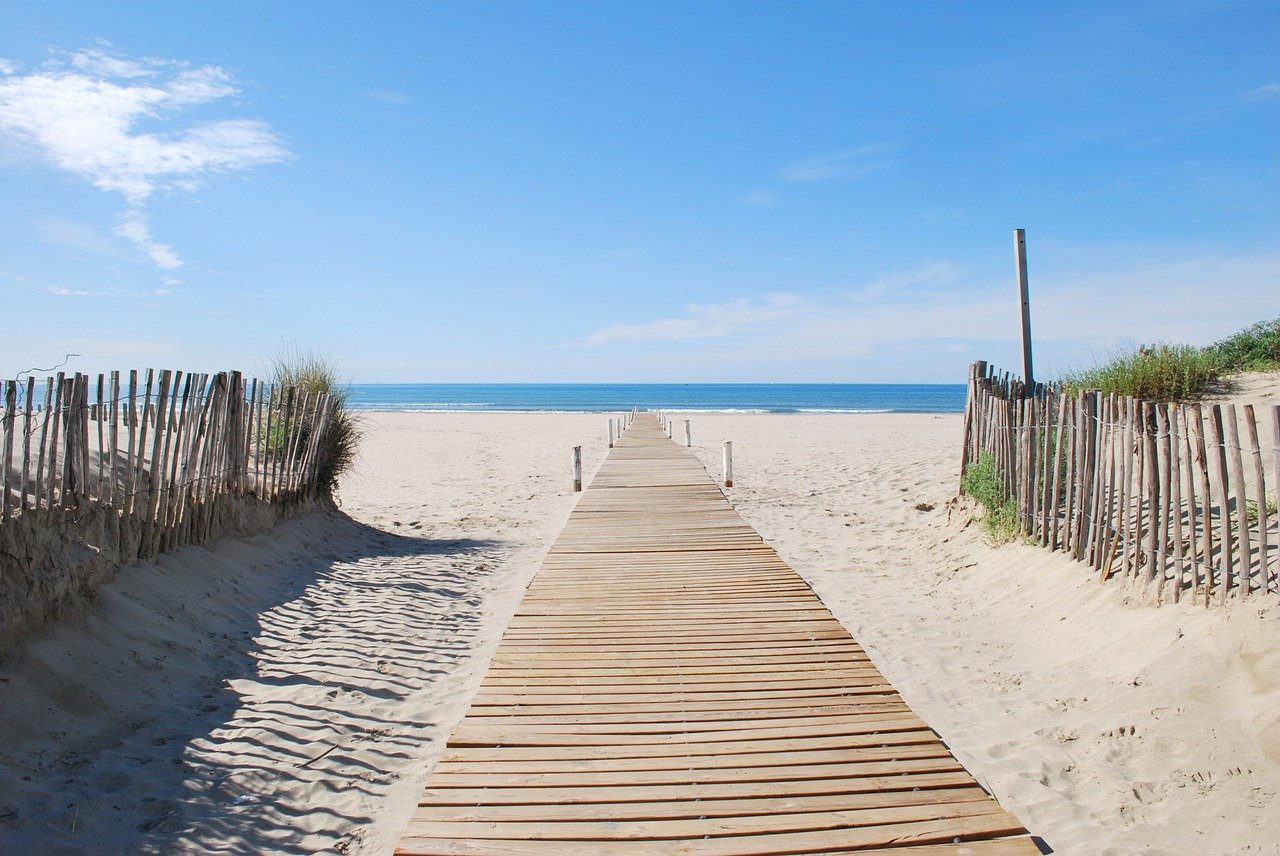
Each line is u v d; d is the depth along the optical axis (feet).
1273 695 12.05
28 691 12.57
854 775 11.31
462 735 12.63
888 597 22.62
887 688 14.61
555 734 12.67
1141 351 31.09
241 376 23.59
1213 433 14.83
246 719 13.80
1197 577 15.29
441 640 18.98
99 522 16.51
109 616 15.48
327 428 30.19
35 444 19.22
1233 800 10.75
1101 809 11.10
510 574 26.13
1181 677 13.51
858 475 48.32
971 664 16.97
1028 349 30.01
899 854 9.41
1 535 13.65
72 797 10.73
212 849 10.02
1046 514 22.18
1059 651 16.76
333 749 12.96
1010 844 9.64
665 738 12.52
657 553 26.53
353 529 30.55
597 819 10.16
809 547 29.60
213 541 21.72
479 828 9.96
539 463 62.03
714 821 10.11
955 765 11.62
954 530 28.58
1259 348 32.58
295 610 20.25
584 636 17.71
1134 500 21.81
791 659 16.17
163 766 11.89
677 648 16.88
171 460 21.54
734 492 43.91
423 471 56.65
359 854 10.17
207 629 17.56
